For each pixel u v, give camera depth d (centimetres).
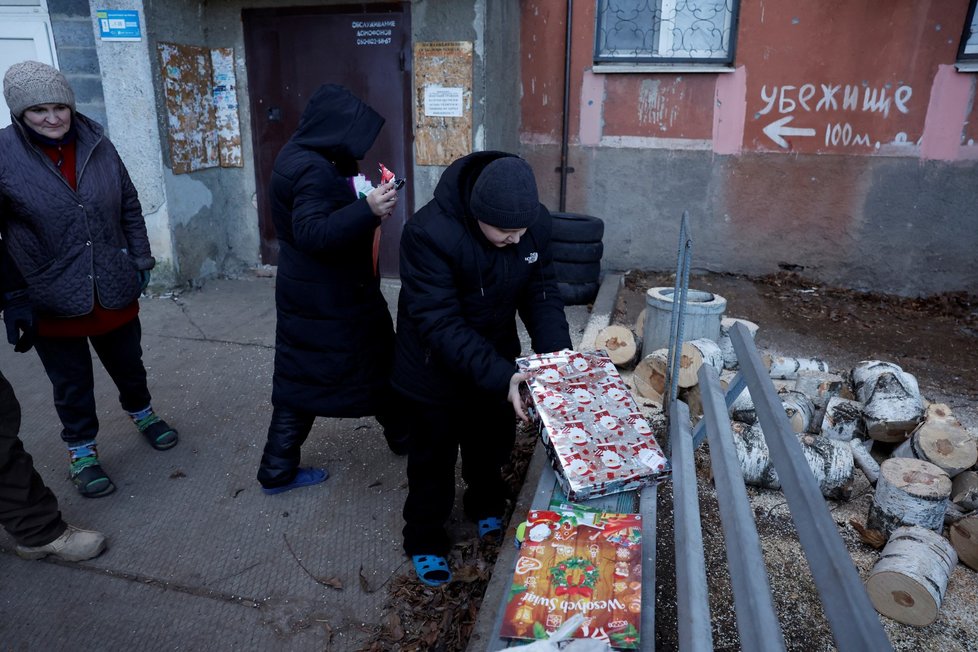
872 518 282
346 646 234
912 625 236
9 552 274
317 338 273
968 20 546
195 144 597
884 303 606
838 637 107
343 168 266
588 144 652
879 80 576
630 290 624
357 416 294
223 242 652
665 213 656
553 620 153
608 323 488
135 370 335
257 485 323
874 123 587
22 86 259
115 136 553
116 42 529
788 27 582
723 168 631
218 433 368
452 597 253
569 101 641
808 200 621
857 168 601
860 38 570
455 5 536
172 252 580
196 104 595
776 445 165
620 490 197
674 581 252
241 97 613
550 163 668
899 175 593
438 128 567
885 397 343
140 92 539
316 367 278
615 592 160
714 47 611
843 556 119
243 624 242
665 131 633
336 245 240
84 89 553
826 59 582
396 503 311
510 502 306
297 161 251
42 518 261
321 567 270
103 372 436
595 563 169
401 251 219
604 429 206
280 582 262
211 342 490
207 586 259
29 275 281
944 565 243
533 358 221
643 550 178
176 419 382
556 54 633
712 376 239
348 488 321
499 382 214
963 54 555
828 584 116
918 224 601
